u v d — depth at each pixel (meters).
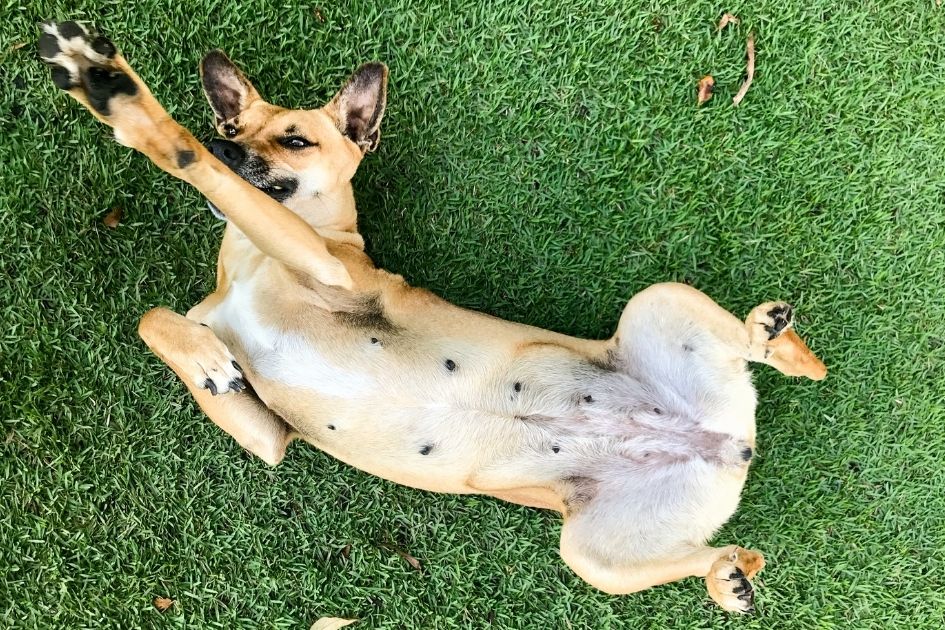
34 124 1.28
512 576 1.35
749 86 1.30
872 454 1.32
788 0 1.28
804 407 1.32
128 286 1.31
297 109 1.25
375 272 1.19
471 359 1.18
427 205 1.33
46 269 1.30
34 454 1.31
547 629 1.35
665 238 1.33
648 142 1.31
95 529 1.33
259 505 1.35
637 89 1.31
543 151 1.32
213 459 1.34
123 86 0.98
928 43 1.28
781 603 1.33
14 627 1.31
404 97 1.31
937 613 1.32
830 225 1.31
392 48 1.31
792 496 1.33
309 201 1.21
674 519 1.21
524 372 1.19
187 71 1.30
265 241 1.07
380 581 1.35
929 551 1.32
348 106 1.24
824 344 1.31
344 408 1.16
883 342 1.31
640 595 1.34
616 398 1.21
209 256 1.32
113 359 1.32
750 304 1.32
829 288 1.31
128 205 1.31
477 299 1.34
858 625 1.33
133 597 1.33
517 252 1.34
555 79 1.31
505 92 1.31
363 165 1.32
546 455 1.20
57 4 1.27
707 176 1.31
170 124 1.00
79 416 1.32
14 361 1.30
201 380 1.09
